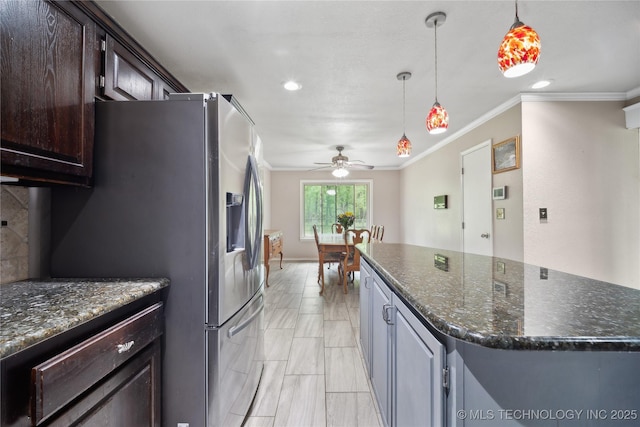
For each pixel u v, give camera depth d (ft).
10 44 2.94
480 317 2.43
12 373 2.18
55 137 3.50
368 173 23.13
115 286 3.70
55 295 3.30
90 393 2.78
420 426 3.08
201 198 4.25
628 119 8.86
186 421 4.19
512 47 3.86
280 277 16.70
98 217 4.25
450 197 13.99
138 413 3.56
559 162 8.98
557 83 8.21
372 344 5.87
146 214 4.26
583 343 2.02
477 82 8.09
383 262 5.28
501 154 9.97
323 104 9.66
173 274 4.24
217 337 4.21
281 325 9.43
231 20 5.43
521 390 2.40
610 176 9.00
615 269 9.04
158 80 6.20
